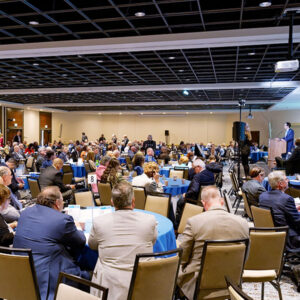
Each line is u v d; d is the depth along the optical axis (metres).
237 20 6.02
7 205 3.36
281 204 3.57
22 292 2.21
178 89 13.93
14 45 7.71
